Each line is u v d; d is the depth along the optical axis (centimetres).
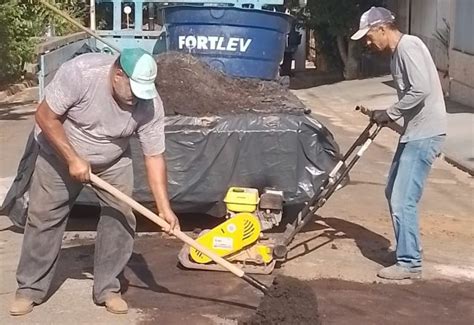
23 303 519
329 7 2186
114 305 525
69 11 1736
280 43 786
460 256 676
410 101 572
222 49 762
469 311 548
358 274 616
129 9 919
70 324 505
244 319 517
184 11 764
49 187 505
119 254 529
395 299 566
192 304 545
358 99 1852
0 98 1844
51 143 483
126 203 504
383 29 583
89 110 484
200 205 693
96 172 510
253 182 684
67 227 724
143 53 471
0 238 696
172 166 678
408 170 593
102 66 482
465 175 1051
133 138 659
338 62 2411
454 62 1680
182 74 714
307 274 612
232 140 678
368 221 774
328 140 691
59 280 584
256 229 607
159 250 667
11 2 1825
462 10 1639
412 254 605
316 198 625
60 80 476
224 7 752
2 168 979
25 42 1908
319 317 489
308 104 1803
